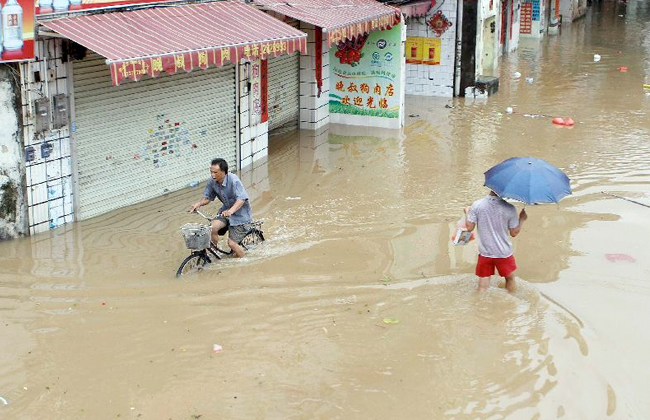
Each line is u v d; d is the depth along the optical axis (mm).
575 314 8148
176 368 7016
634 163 13922
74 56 9977
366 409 6422
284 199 11938
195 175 12633
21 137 9523
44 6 9562
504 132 16484
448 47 20328
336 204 11719
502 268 8516
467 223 8562
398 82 16625
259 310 8164
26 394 6551
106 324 7766
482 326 7871
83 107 10367
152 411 6352
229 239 9492
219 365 7082
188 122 12273
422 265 9422
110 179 11023
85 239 10000
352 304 8344
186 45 10211
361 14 14891
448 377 6922
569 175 13203
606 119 17594
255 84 13695
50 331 7590
